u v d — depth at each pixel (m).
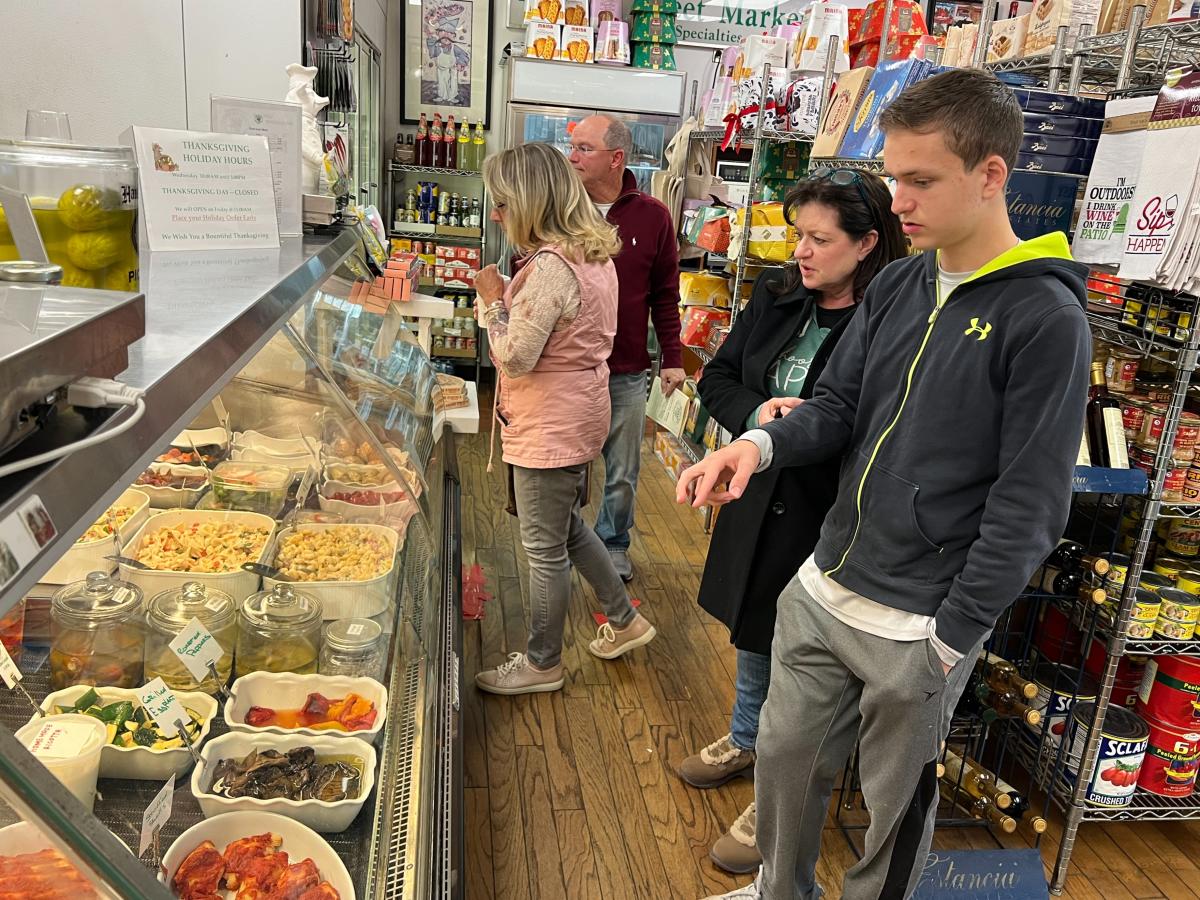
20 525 0.42
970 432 1.38
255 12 2.75
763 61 3.94
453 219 6.18
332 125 3.54
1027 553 1.31
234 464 1.75
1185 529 2.30
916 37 3.51
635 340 3.31
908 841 1.56
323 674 1.41
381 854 1.19
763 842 1.76
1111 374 2.27
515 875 2.04
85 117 2.07
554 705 2.70
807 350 1.96
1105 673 2.09
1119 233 1.97
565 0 5.66
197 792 1.10
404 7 6.02
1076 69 2.62
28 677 1.00
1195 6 2.10
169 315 0.86
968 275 1.41
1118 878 2.21
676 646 3.11
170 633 1.21
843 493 1.59
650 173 5.69
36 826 0.58
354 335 2.23
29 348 0.45
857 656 1.51
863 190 1.80
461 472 4.69
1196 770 2.25
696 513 4.42
